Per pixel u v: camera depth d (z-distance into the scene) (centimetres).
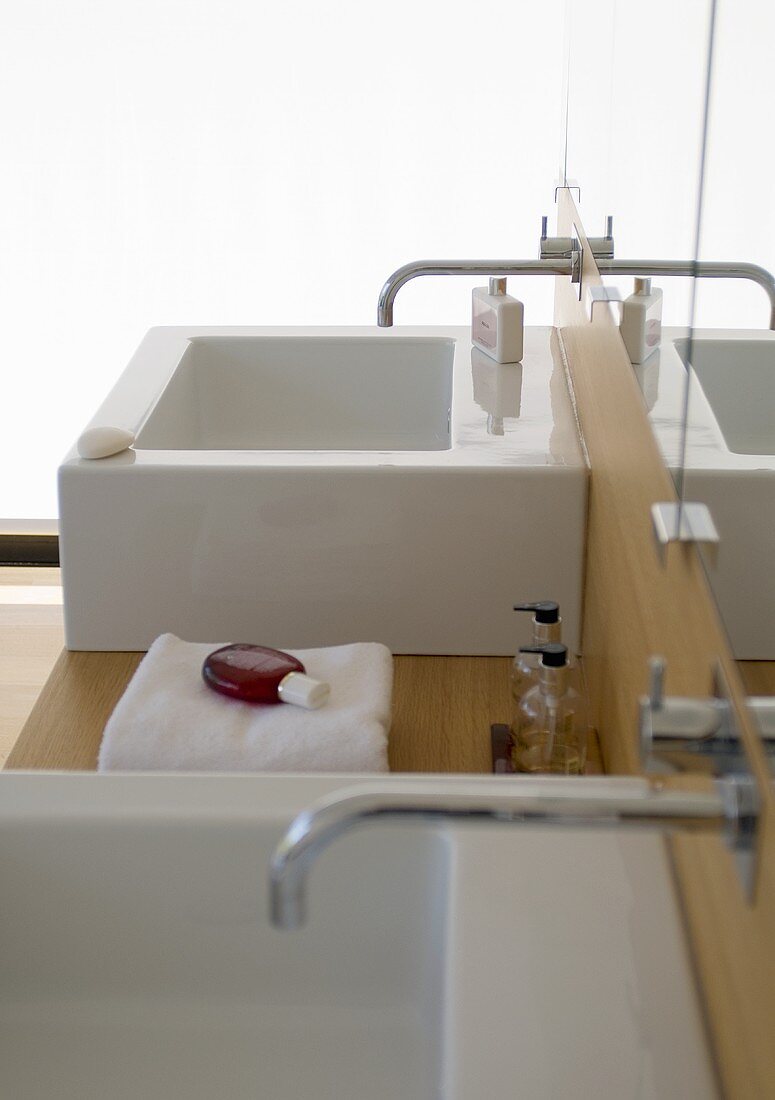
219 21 282
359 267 301
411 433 187
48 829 87
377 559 132
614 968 73
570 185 181
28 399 314
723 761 58
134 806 88
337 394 186
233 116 289
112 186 295
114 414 151
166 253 301
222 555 132
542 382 164
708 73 66
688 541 69
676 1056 67
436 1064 80
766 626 51
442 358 183
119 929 90
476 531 131
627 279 103
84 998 91
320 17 280
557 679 103
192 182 295
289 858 55
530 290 300
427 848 87
